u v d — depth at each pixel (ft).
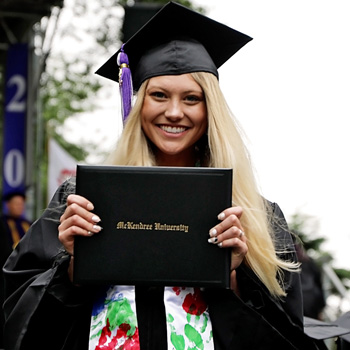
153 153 10.12
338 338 11.19
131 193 9.05
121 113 10.39
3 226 19.81
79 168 9.07
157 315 9.28
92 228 8.93
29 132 36.52
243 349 9.31
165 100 9.78
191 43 10.27
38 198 39.14
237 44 10.91
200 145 10.17
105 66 11.35
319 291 22.31
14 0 34.65
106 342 9.21
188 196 9.06
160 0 49.39
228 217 8.96
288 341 9.33
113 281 8.98
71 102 65.05
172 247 9.01
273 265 9.60
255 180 9.98
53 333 9.46
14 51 36.37
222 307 9.34
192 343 9.19
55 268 9.22
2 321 18.31
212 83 9.86
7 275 9.88
